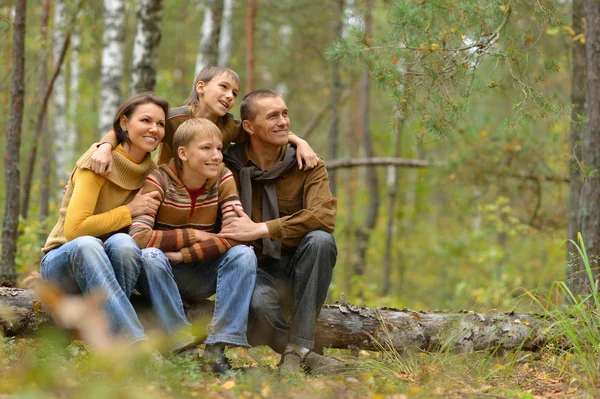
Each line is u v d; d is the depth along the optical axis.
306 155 4.41
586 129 5.38
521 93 5.02
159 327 3.93
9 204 5.91
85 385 3.13
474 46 4.96
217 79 4.46
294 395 3.40
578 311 4.32
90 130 16.45
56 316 3.95
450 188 11.55
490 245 14.13
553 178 9.65
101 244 3.85
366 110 14.38
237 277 4.02
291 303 4.41
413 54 5.05
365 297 11.55
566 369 4.17
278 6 13.94
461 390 3.69
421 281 17.48
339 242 15.80
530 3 5.20
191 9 17.16
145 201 4.03
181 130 4.05
